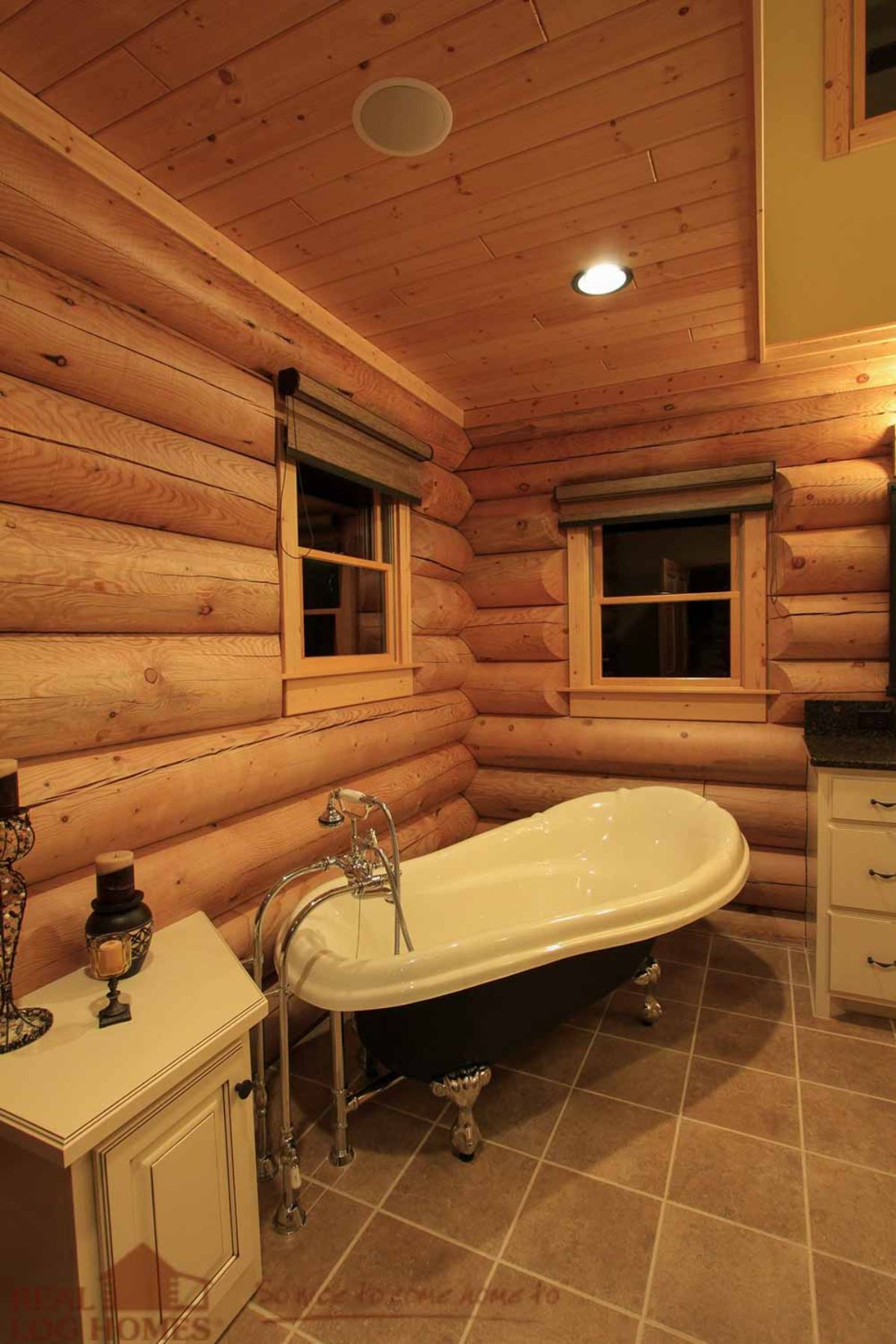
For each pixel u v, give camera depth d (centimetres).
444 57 130
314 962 165
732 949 285
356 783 262
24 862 139
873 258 277
